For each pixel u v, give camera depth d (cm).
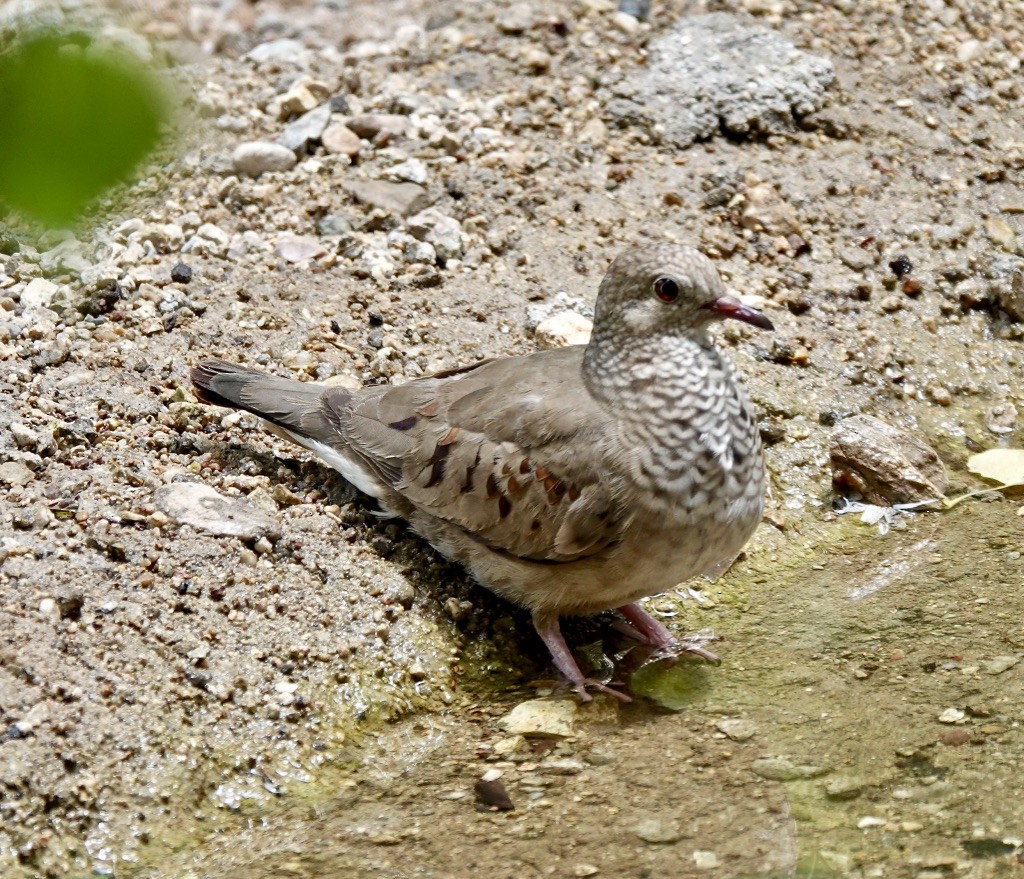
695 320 900
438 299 1271
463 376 1005
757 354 1265
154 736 826
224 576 940
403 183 1397
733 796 801
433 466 956
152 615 899
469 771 844
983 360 1324
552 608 952
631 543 895
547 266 1325
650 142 1498
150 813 792
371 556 999
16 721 800
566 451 901
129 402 1095
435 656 948
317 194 1381
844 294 1345
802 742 854
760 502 936
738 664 959
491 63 1598
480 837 771
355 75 1577
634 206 1412
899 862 732
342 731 879
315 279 1278
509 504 921
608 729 890
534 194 1405
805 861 737
